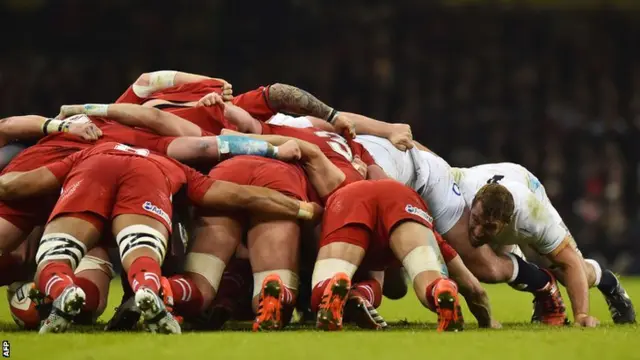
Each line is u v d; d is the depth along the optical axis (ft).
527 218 72.54
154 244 60.85
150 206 62.23
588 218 192.65
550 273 77.05
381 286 71.41
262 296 62.34
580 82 220.64
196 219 68.03
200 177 67.56
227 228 67.31
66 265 59.88
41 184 65.26
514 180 83.87
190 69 217.15
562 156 202.28
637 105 219.20
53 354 50.24
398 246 64.18
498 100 216.33
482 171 84.43
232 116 78.33
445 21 223.10
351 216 64.80
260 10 220.02
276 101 81.76
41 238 62.85
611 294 79.05
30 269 69.77
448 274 66.74
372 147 81.51
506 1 224.94
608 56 224.33
